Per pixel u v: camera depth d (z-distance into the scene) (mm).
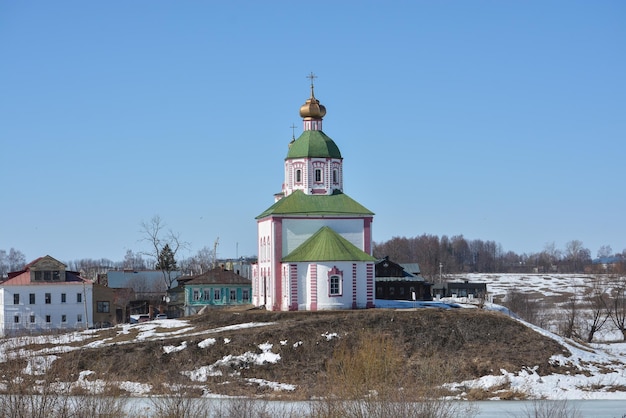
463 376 76062
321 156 103000
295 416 56281
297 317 90250
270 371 76875
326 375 72812
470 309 93125
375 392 54625
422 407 52062
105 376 68812
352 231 100688
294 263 95062
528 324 90125
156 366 77188
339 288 94375
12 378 52719
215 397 68500
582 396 71938
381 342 72875
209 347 80188
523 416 62375
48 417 49406
